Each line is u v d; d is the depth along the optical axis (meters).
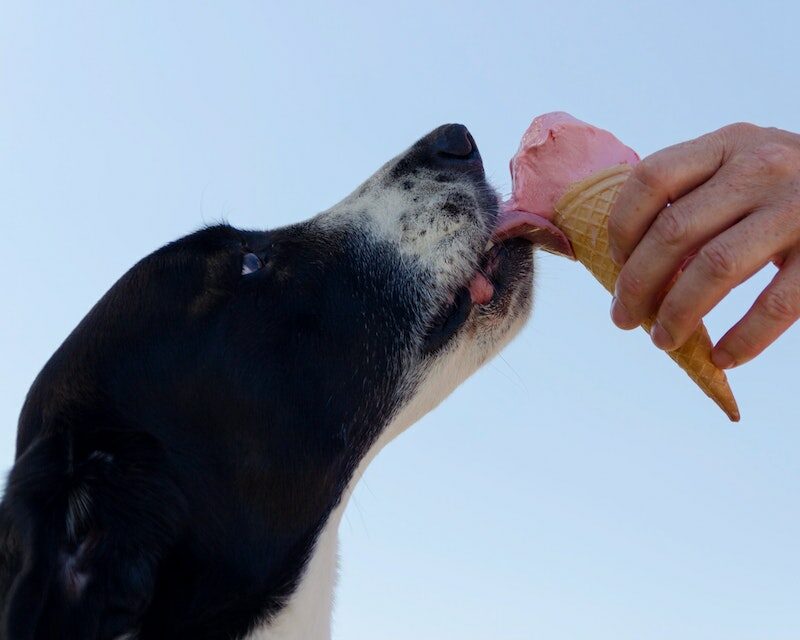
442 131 0.67
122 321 0.60
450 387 0.64
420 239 0.63
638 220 0.49
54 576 0.53
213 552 0.58
